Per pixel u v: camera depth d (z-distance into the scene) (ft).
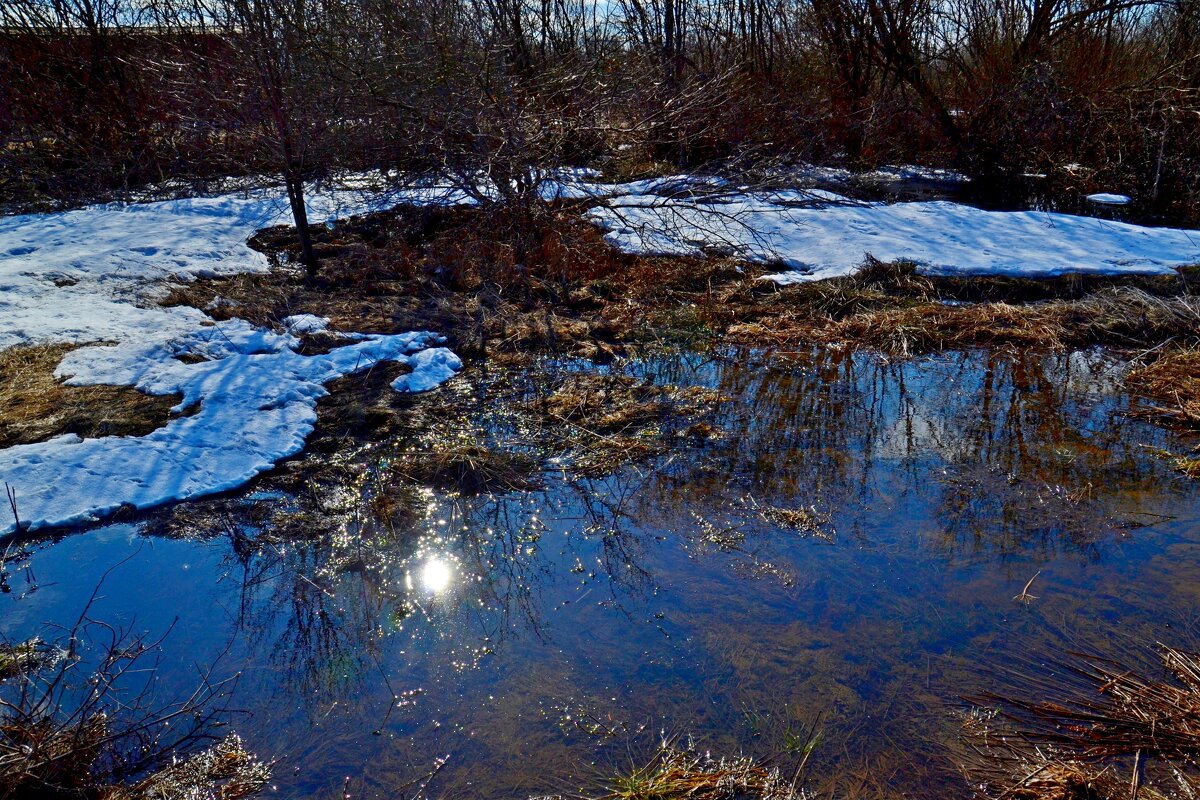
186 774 9.78
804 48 50.11
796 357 22.47
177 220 31.76
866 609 12.54
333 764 9.96
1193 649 11.55
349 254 28.76
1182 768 9.62
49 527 14.16
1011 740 10.13
